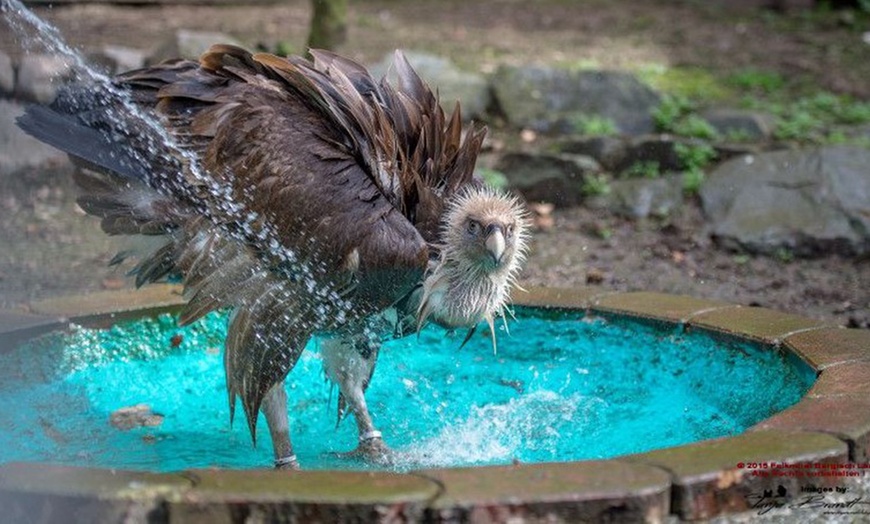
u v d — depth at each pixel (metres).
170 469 9.92
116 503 7.18
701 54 25.72
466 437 10.71
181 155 9.58
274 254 9.53
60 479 7.45
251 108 9.55
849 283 15.69
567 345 12.55
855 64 24.97
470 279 10.08
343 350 10.34
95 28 24.62
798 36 27.61
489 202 10.02
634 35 27.67
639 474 7.61
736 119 20.30
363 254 9.37
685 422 10.78
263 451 10.55
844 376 9.78
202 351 12.66
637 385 11.82
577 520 7.27
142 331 12.44
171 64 10.08
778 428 8.50
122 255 10.56
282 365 9.73
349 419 11.42
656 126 20.47
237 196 9.49
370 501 7.13
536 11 30.83
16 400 11.27
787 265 16.47
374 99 10.12
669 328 11.97
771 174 18.09
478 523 7.16
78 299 12.63
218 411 11.50
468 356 12.73
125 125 9.72
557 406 11.39
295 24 26.94
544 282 15.54
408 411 11.39
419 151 10.27
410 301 10.04
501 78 21.06
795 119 20.66
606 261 16.48
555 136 20.22
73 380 11.80
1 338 11.45
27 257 15.77
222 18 27.20
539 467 7.74
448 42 25.97
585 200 18.56
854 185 17.59
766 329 11.38
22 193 18.44
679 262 16.48
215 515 7.16
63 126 9.76
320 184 9.45
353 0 31.83
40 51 19.22
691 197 18.33
